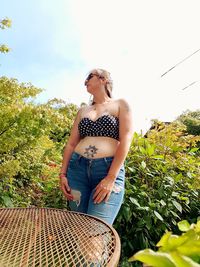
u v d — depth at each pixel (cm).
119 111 174
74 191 170
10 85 229
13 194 262
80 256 78
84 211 170
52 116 228
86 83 189
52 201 263
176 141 310
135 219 233
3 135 225
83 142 175
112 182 156
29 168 283
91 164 167
